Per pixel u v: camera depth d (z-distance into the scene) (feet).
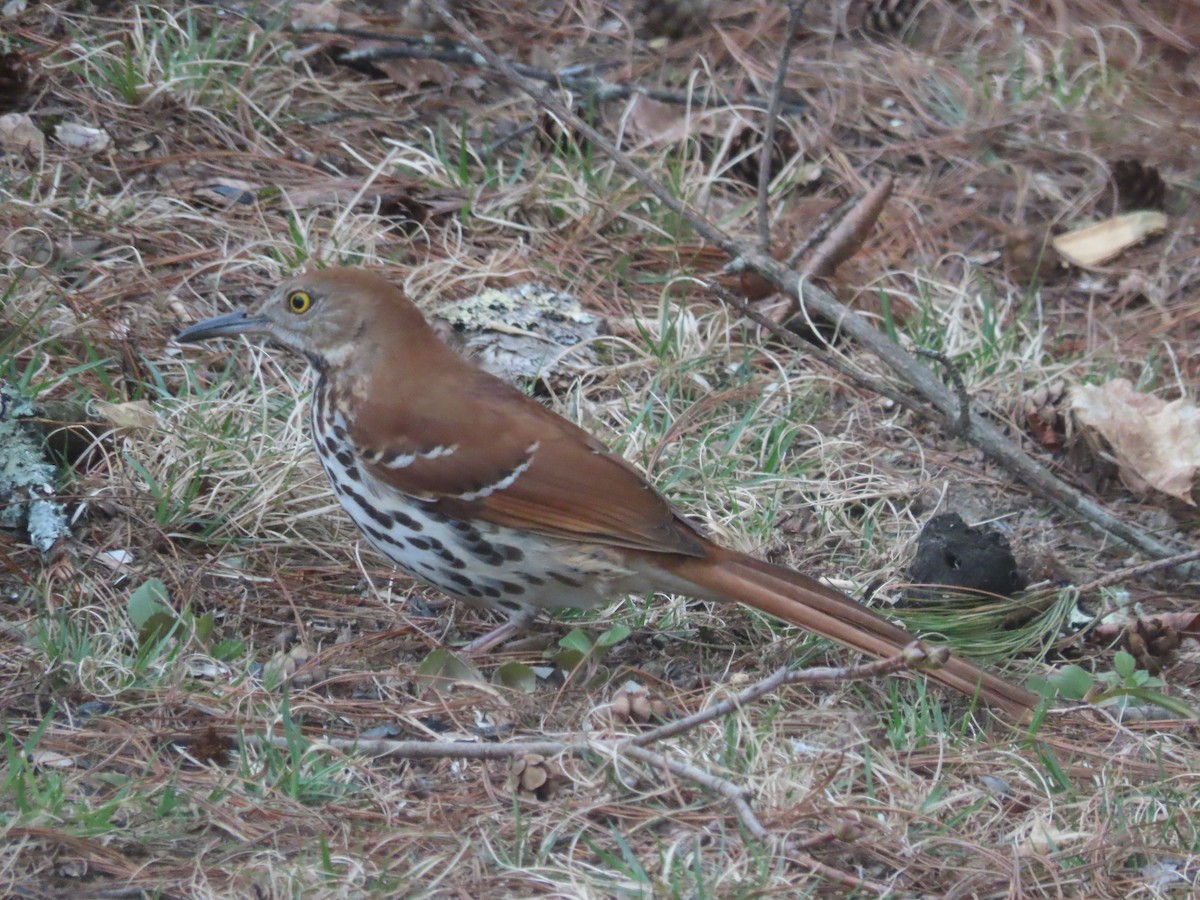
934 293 41.93
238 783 22.67
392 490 26.96
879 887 21.63
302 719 25.11
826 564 32.22
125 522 29.91
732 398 36.65
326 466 27.94
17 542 29.19
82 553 28.99
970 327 40.47
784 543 32.58
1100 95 50.31
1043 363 40.32
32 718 24.22
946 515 32.30
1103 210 46.39
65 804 21.77
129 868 20.68
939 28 52.90
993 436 35.42
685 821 22.81
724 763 24.17
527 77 46.98
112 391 32.76
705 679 27.58
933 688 27.50
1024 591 31.24
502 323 37.42
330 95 44.91
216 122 42.34
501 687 26.55
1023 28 53.21
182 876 20.65
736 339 39.32
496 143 44.52
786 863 21.85
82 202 38.24
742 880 21.30
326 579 30.12
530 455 26.63
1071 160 47.88
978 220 45.55
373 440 26.86
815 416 37.09
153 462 31.24
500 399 27.32
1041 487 34.63
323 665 26.94
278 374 35.12
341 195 40.75
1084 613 31.50
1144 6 53.72
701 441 34.47
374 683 26.45
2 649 25.93
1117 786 24.50
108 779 22.53
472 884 20.89
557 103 39.42
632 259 41.57
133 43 43.91
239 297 36.99
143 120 41.68
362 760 23.62
